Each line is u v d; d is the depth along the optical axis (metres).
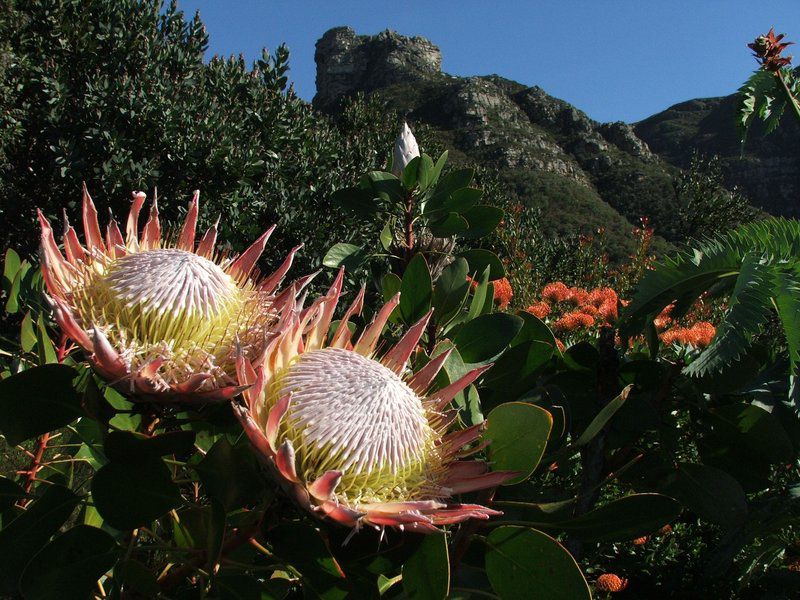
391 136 23.27
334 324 2.13
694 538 3.82
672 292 2.12
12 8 13.40
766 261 1.88
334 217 10.84
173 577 1.53
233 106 11.77
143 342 1.47
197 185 10.23
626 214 59.34
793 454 2.24
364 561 1.43
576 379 2.45
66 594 1.37
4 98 11.35
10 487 1.64
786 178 60.94
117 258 1.62
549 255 18.25
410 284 2.40
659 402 2.35
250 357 1.48
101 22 11.41
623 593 3.68
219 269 1.60
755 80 2.56
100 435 1.73
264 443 1.28
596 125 75.19
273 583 1.79
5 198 10.95
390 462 1.43
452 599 1.64
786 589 2.62
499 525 1.59
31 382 1.45
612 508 1.55
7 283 2.30
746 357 2.21
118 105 10.20
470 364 2.19
